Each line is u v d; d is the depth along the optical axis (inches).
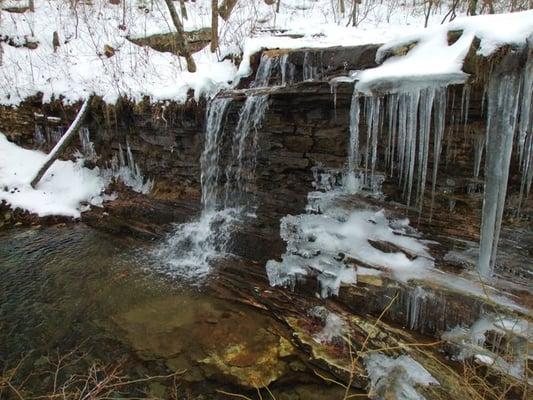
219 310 180.9
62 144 308.0
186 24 386.3
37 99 345.7
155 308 183.6
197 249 231.9
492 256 142.4
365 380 138.4
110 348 158.7
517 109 133.5
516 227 149.3
